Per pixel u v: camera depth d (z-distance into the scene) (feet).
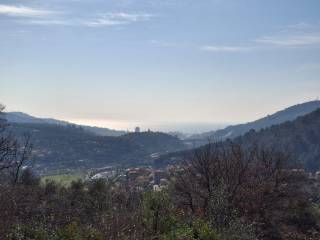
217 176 58.29
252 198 59.93
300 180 71.61
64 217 41.37
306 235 61.46
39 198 50.60
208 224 42.04
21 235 32.19
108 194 50.03
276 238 57.98
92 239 33.81
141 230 36.78
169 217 40.06
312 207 71.72
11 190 47.01
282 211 65.00
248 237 41.93
